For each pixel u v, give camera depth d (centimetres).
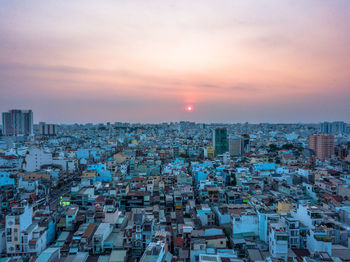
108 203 10831
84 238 7938
